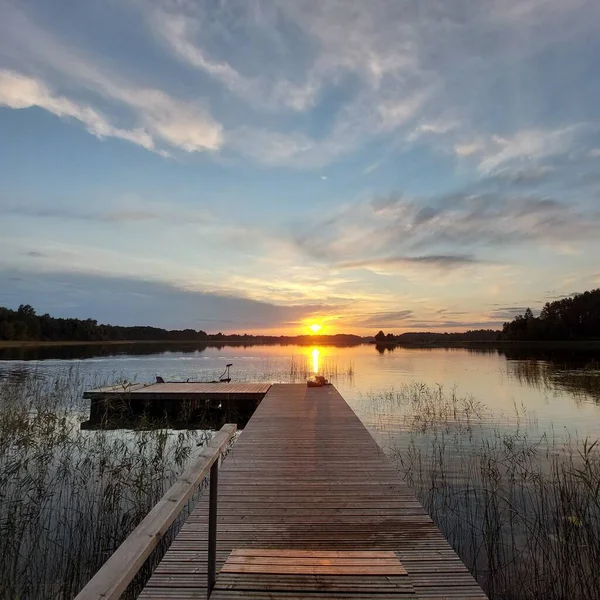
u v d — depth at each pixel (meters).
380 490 4.57
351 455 5.91
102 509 4.98
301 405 10.08
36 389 14.20
